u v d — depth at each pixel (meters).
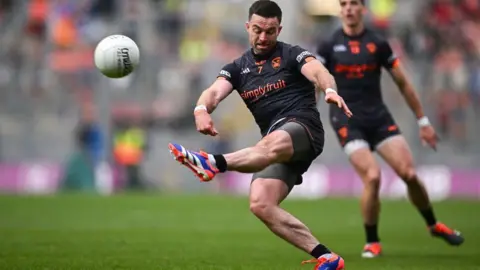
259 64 27.05
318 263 25.56
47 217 57.12
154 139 83.25
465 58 84.25
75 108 84.00
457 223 53.81
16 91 85.19
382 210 65.06
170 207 65.81
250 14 26.67
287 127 25.81
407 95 37.34
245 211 62.88
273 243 41.25
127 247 38.16
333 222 55.47
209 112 26.72
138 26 88.12
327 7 90.50
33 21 91.62
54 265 30.30
